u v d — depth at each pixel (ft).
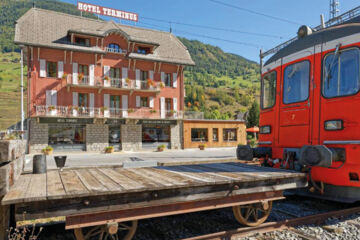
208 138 99.35
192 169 15.43
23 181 11.07
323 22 19.70
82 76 79.97
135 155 72.23
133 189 9.41
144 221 14.88
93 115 81.46
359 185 13.87
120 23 100.32
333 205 18.04
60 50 78.59
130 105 88.48
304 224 14.25
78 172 14.17
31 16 81.71
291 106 17.95
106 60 85.51
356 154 13.93
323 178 15.51
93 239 12.23
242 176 12.49
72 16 90.07
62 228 13.57
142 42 89.92
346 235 13.05
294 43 19.07
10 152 8.30
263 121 20.54
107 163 49.67
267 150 18.80
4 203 7.69
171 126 93.97
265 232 13.08
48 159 58.95
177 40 106.63
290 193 18.33
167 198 10.24
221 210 17.11
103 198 9.23
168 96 95.09
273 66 19.95
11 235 10.53
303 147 15.12
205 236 11.67
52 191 8.97
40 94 76.18
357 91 14.23
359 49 14.39
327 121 15.47
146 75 92.89
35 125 74.28
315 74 16.57
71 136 79.77
